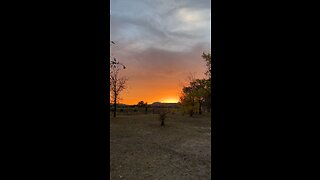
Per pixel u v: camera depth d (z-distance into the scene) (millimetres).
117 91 30141
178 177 7590
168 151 11453
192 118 31141
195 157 10289
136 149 11766
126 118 31562
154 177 7535
